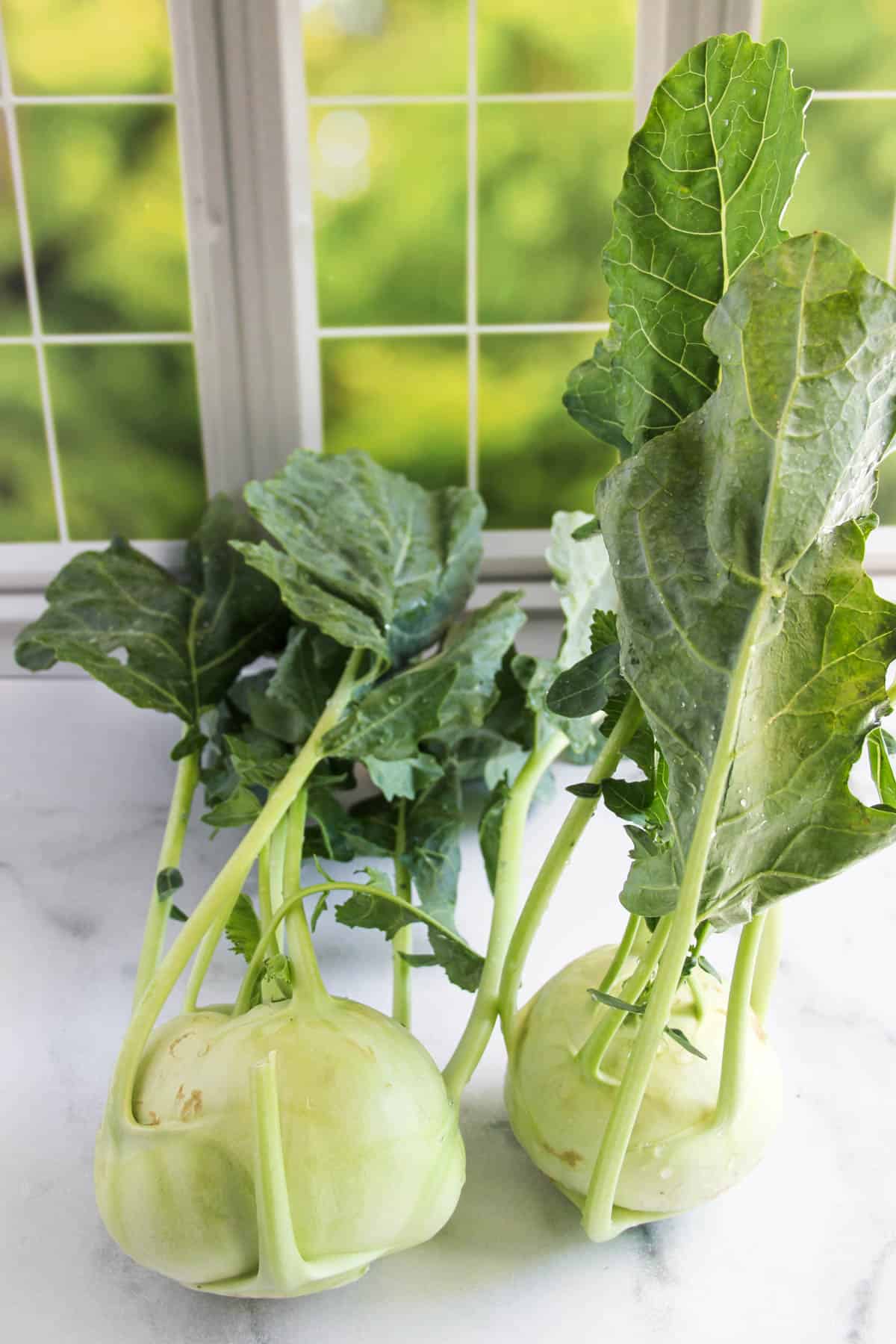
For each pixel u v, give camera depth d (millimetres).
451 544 841
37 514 997
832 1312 469
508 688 838
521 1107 507
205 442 980
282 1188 407
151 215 907
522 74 881
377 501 831
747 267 355
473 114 891
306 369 959
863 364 358
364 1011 482
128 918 723
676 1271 489
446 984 661
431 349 961
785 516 368
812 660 397
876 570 1033
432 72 878
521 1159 550
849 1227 511
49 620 776
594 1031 482
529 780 675
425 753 709
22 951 690
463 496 882
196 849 796
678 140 397
